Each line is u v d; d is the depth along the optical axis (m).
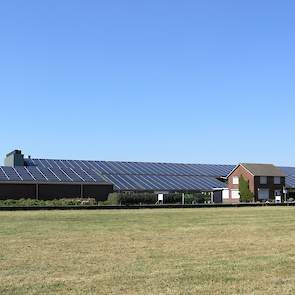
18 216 37.53
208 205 60.56
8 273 12.95
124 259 15.35
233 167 100.31
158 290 10.79
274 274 12.62
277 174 93.31
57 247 18.50
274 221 32.72
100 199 72.56
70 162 83.25
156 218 35.75
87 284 11.45
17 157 77.25
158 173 86.06
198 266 13.91
